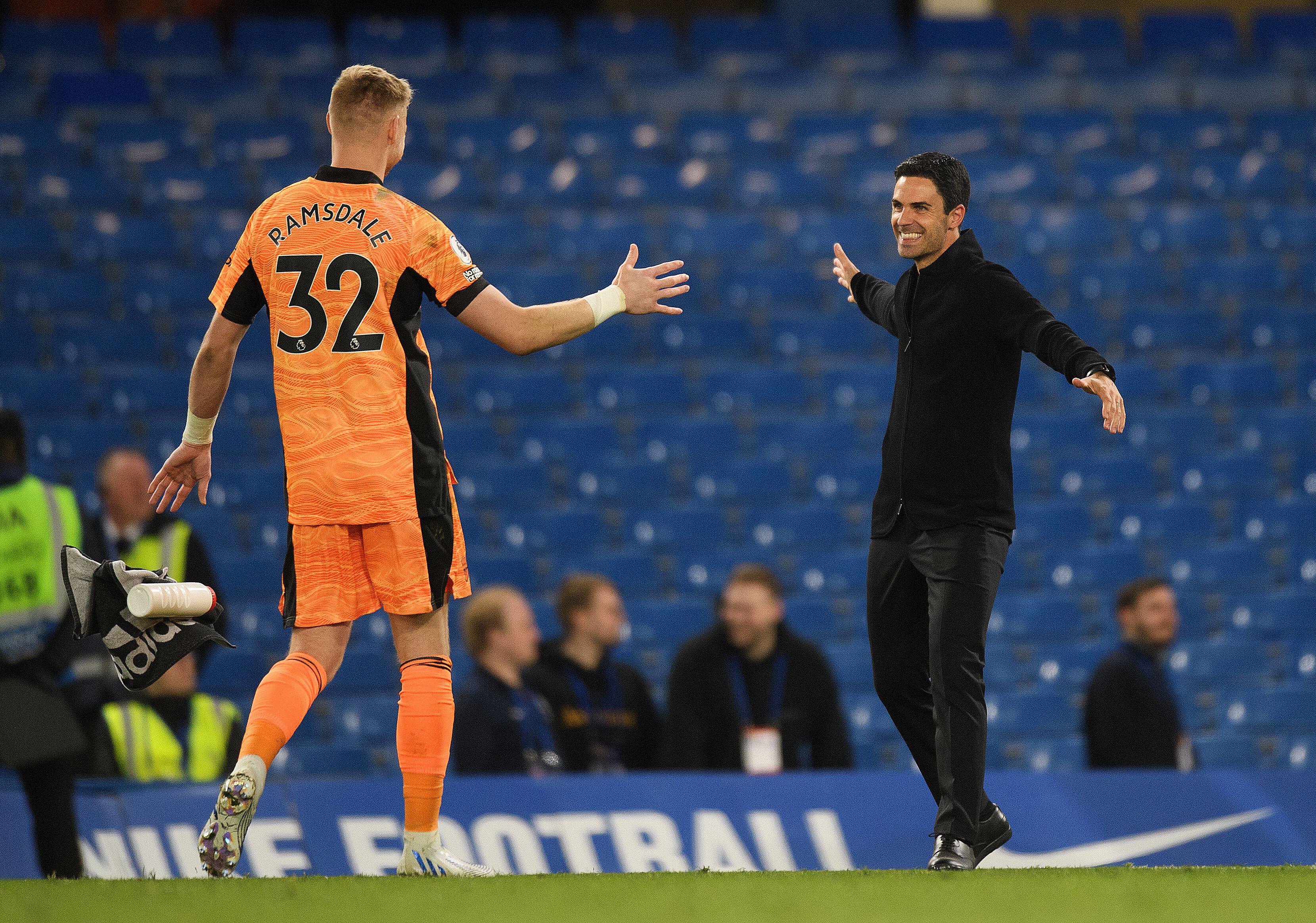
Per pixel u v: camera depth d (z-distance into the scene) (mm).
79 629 10906
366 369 11109
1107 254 47969
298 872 17594
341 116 11500
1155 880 9828
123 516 21828
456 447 39594
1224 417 42250
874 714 30938
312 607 11094
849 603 34125
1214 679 33562
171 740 20219
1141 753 22219
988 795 18266
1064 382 43250
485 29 54969
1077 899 8602
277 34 53219
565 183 48281
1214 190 50594
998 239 47625
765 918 7707
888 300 13109
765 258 46938
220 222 44781
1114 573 36812
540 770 20297
